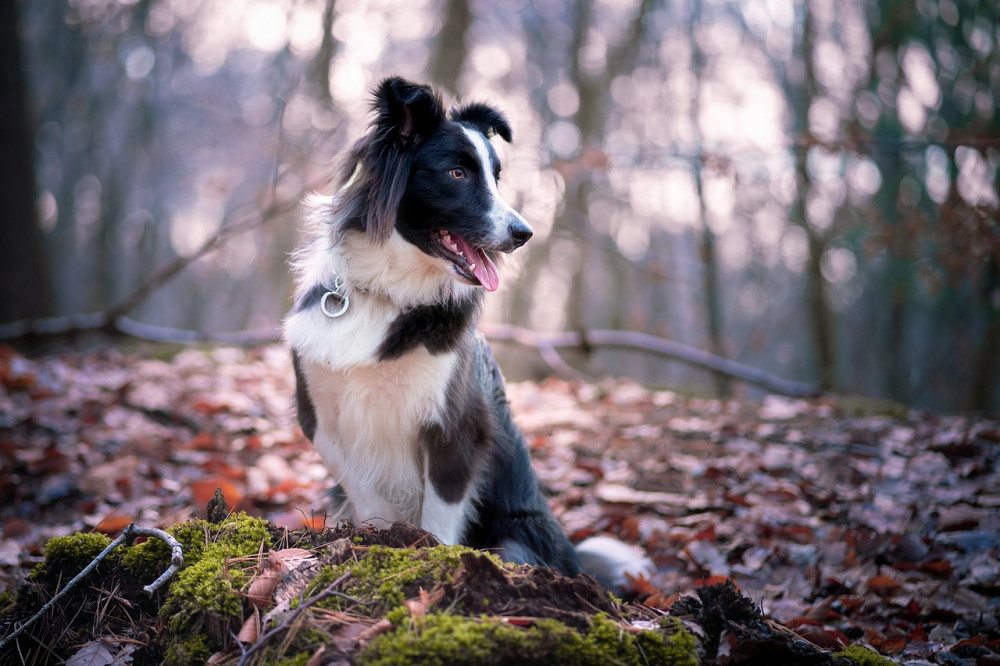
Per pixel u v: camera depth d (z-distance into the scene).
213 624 2.45
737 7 18.36
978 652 3.44
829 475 5.50
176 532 2.86
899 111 16.38
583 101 18.23
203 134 22.50
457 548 2.64
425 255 3.50
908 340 23.16
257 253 20.41
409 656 2.18
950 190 9.02
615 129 20.88
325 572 2.54
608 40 19.06
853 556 4.38
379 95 3.64
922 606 3.89
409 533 2.85
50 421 5.98
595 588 2.51
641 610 2.67
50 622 2.71
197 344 9.25
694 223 17.44
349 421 3.51
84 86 23.97
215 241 9.26
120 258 29.00
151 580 2.78
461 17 14.55
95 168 25.50
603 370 17.38
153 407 6.40
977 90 15.94
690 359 9.66
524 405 7.75
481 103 4.09
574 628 2.33
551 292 23.44
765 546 4.57
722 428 6.61
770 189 15.32
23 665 2.63
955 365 18.80
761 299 26.23
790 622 3.54
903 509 4.91
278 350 9.10
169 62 23.56
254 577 2.55
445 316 3.50
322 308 3.50
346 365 3.37
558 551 4.04
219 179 16.12
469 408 3.57
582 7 18.17
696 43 18.67
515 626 2.28
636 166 9.36
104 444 5.73
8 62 9.71
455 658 2.19
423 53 17.89
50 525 4.75
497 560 2.72
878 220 9.84
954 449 5.89
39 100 22.77
